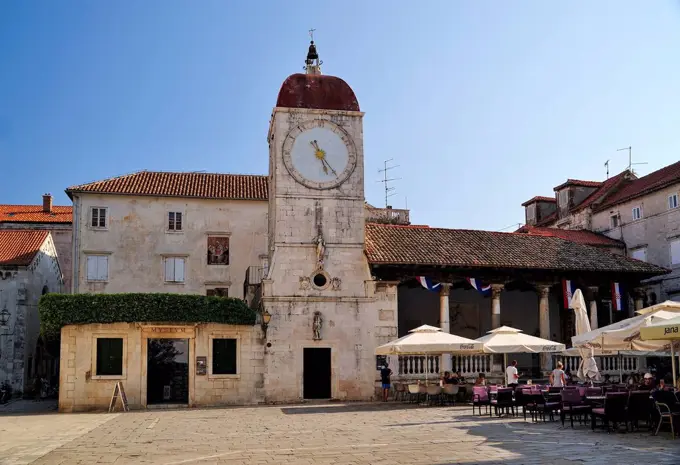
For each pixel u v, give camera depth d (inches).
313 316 1482.5
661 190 1932.8
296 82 1574.8
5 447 817.5
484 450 737.0
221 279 2039.9
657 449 725.9
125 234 2009.1
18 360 1765.5
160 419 1144.8
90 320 1363.2
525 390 1057.5
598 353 1283.2
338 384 1471.5
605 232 2165.4
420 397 1428.4
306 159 1537.9
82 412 1332.4
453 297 1823.3
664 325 831.1
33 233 1974.7
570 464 640.4
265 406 1387.8
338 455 719.1
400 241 1643.7
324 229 1521.9
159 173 2171.5
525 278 1649.9
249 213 2086.6
